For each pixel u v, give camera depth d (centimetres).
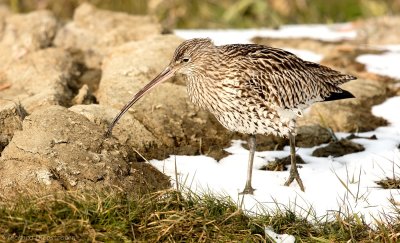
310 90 1273
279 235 1073
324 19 2338
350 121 1488
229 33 1972
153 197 1108
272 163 1310
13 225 1020
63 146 1174
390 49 1848
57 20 1808
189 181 1231
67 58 1639
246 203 1166
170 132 1367
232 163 1312
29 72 1566
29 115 1252
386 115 1533
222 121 1247
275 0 2328
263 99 1210
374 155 1346
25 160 1152
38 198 1058
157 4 2302
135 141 1314
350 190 1218
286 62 1252
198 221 1062
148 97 1423
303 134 1419
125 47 1625
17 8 2175
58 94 1443
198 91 1242
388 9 2320
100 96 1480
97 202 1070
